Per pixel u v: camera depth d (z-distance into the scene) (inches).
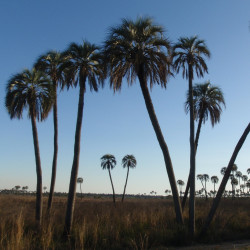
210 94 989.2
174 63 778.2
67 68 753.6
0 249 390.9
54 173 920.9
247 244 534.0
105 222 572.1
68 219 617.9
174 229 591.2
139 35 666.8
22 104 820.6
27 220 597.9
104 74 717.3
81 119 716.7
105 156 2475.4
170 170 680.4
